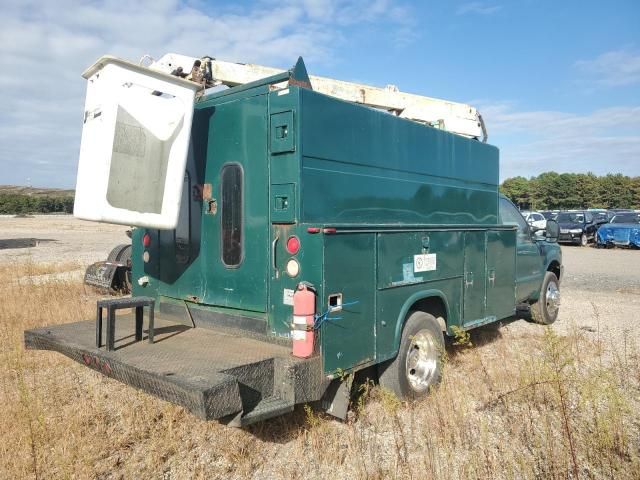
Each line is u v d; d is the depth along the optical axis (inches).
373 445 156.4
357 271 157.9
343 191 164.7
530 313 327.9
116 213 160.6
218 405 120.5
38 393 192.9
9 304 331.0
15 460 142.7
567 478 136.9
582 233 1043.9
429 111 282.5
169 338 169.3
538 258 317.1
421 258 189.2
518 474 138.6
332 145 160.6
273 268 156.2
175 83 168.9
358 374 187.5
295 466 145.5
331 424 167.6
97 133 163.8
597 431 156.0
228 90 169.6
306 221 151.9
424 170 204.2
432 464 135.6
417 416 176.9
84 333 180.4
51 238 1237.7
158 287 201.9
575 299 430.3
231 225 169.5
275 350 151.3
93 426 167.8
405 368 182.4
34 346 183.6
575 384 193.6
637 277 570.3
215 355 146.8
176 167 170.1
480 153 244.8
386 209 182.7
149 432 164.6
